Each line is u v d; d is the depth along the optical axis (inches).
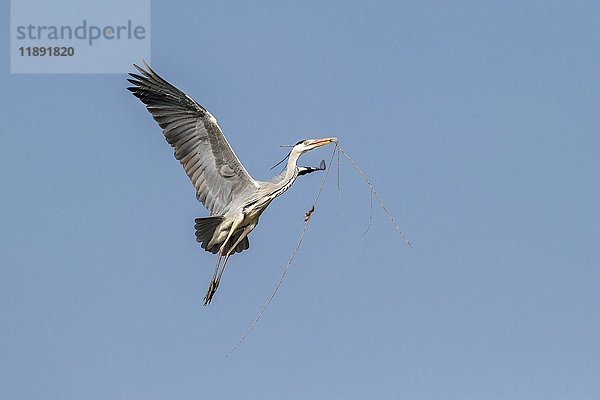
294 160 709.3
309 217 700.7
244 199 695.1
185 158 693.9
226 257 703.7
